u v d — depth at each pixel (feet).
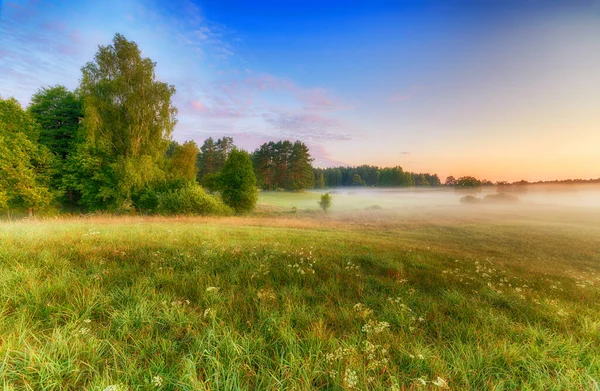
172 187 89.61
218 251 21.80
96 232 23.54
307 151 312.29
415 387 6.68
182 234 29.86
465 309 13.12
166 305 10.14
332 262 22.13
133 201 82.79
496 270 27.81
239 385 6.31
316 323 9.63
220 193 126.21
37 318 8.64
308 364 6.98
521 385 7.19
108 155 78.43
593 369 7.93
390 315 11.55
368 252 29.86
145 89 79.92
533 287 21.98
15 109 67.62
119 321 8.73
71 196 86.02
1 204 57.31
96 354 7.09
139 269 14.94
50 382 5.80
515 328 11.18
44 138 79.10
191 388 5.97
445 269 24.14
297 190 310.04
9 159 60.18
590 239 82.58
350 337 8.98
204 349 7.38
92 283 11.75
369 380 6.51
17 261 13.56
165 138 84.99
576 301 18.74
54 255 15.28
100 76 75.92
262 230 46.93
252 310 10.86
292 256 22.54
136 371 6.49
